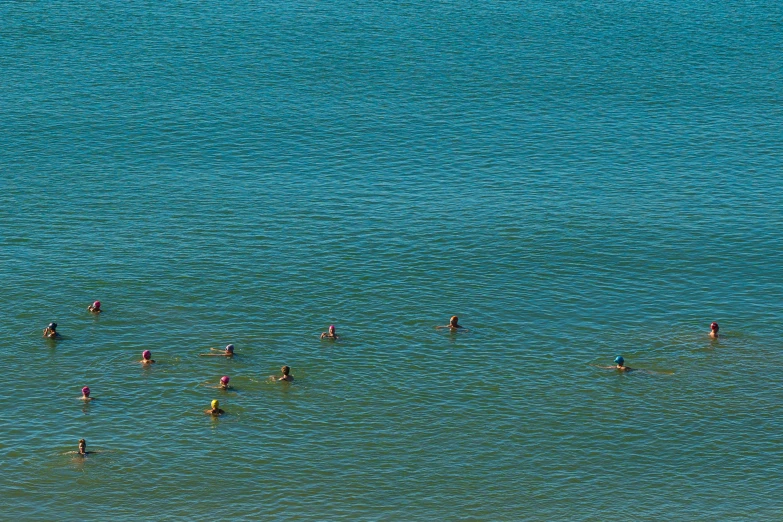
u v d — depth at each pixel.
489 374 107.06
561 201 142.50
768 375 107.25
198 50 191.38
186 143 158.25
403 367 107.88
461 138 161.88
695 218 138.38
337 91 177.38
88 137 158.88
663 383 105.81
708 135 163.25
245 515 87.50
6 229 132.50
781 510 88.75
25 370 105.50
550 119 168.75
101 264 125.19
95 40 194.00
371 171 151.00
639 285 123.69
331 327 111.88
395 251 129.50
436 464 94.31
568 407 102.25
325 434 97.75
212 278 122.88
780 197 144.00
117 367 106.44
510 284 123.38
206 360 107.88
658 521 87.38
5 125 161.25
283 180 147.88
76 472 91.62
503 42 198.25
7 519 86.00
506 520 87.50
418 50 194.25
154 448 94.94
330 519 87.25
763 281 124.50
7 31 196.25
